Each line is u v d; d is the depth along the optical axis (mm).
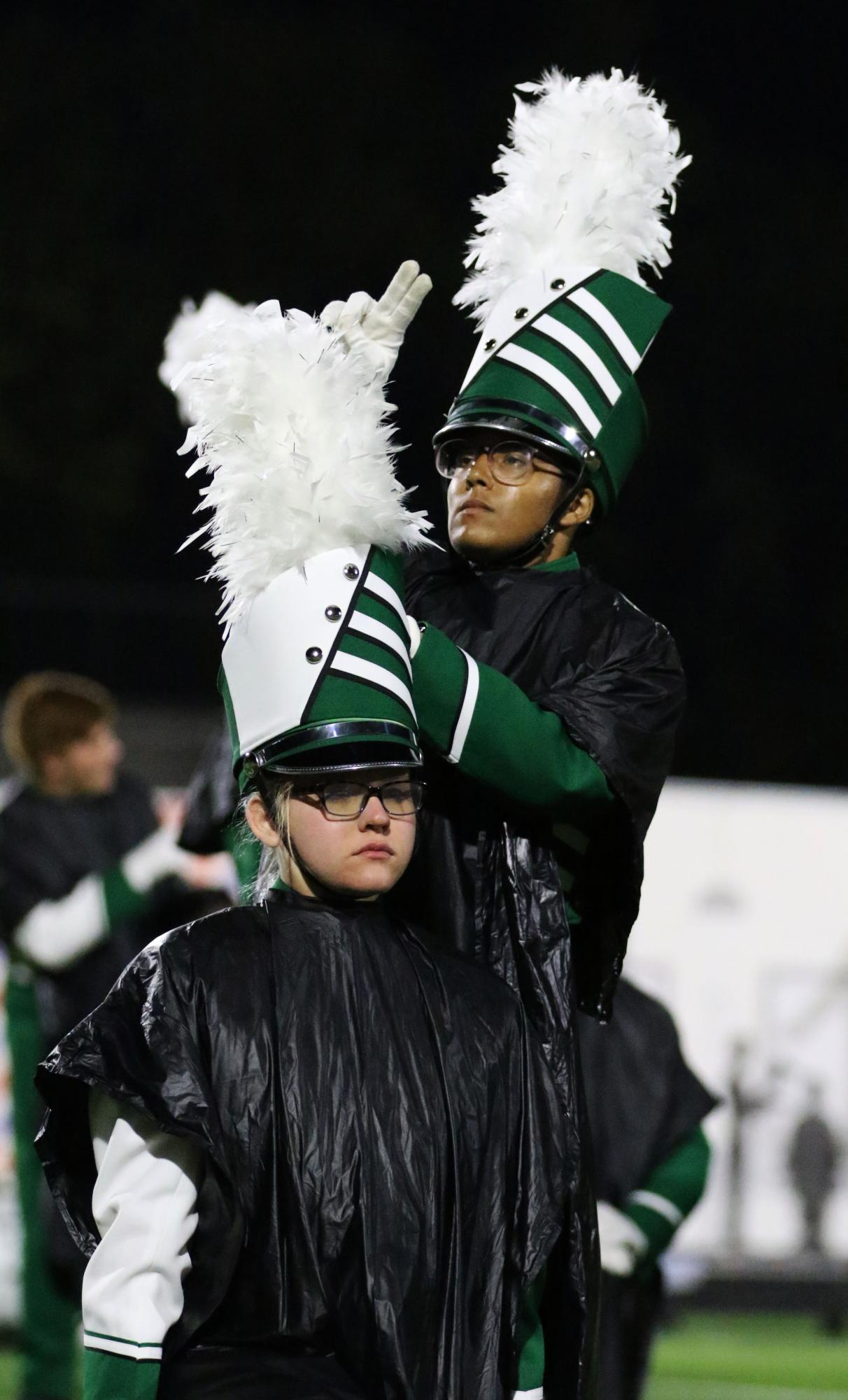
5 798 26594
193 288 53938
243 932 7840
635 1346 13133
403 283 8562
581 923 9023
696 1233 31766
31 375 51469
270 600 7980
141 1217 7355
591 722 8508
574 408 8969
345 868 7898
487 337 9203
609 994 8914
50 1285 20500
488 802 8750
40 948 18422
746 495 53469
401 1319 7418
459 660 8297
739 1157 32000
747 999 32375
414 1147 7652
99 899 18281
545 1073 8180
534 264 9273
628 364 9180
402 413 49031
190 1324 7434
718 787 34031
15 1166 20672
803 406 54750
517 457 8984
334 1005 7742
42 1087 7496
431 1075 7793
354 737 7844
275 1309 7398
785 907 32594
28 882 19156
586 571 9344
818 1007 32562
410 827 8055
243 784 8227
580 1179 8117
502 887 8648
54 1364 20578
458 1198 7703
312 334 8219
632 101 9469
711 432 54312
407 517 8109
